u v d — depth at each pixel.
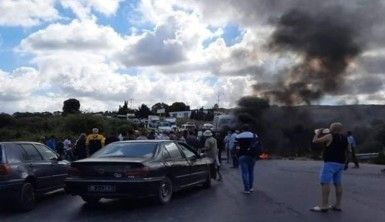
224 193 13.84
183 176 12.82
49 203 12.52
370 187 15.32
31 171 11.56
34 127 55.09
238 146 13.84
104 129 54.56
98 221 9.87
